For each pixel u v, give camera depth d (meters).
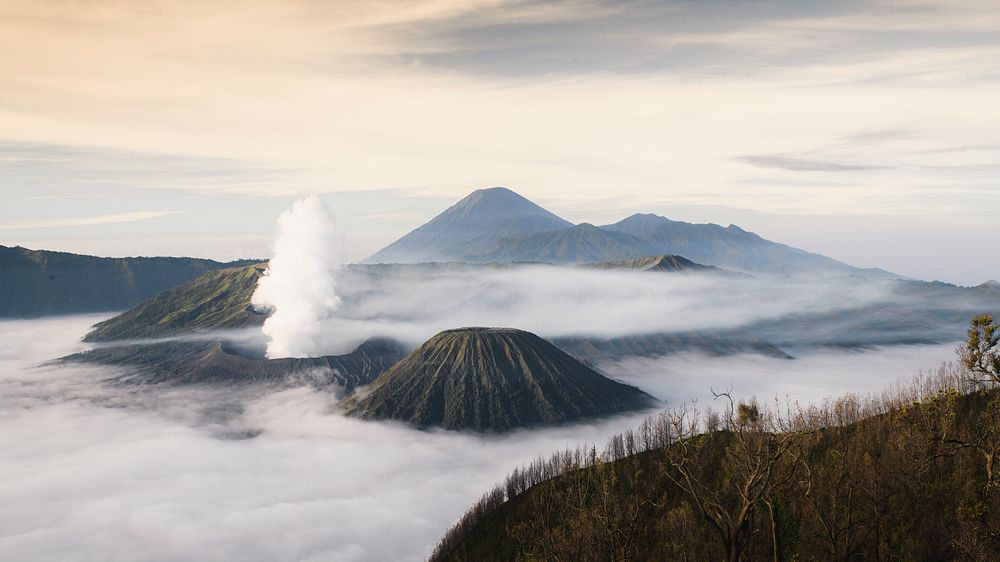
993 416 80.50
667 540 94.38
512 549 120.38
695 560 87.38
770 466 70.38
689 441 99.44
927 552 77.75
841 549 79.19
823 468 91.19
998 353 65.19
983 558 67.69
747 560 74.81
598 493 121.19
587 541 89.75
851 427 112.44
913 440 87.06
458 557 127.88
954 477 83.56
